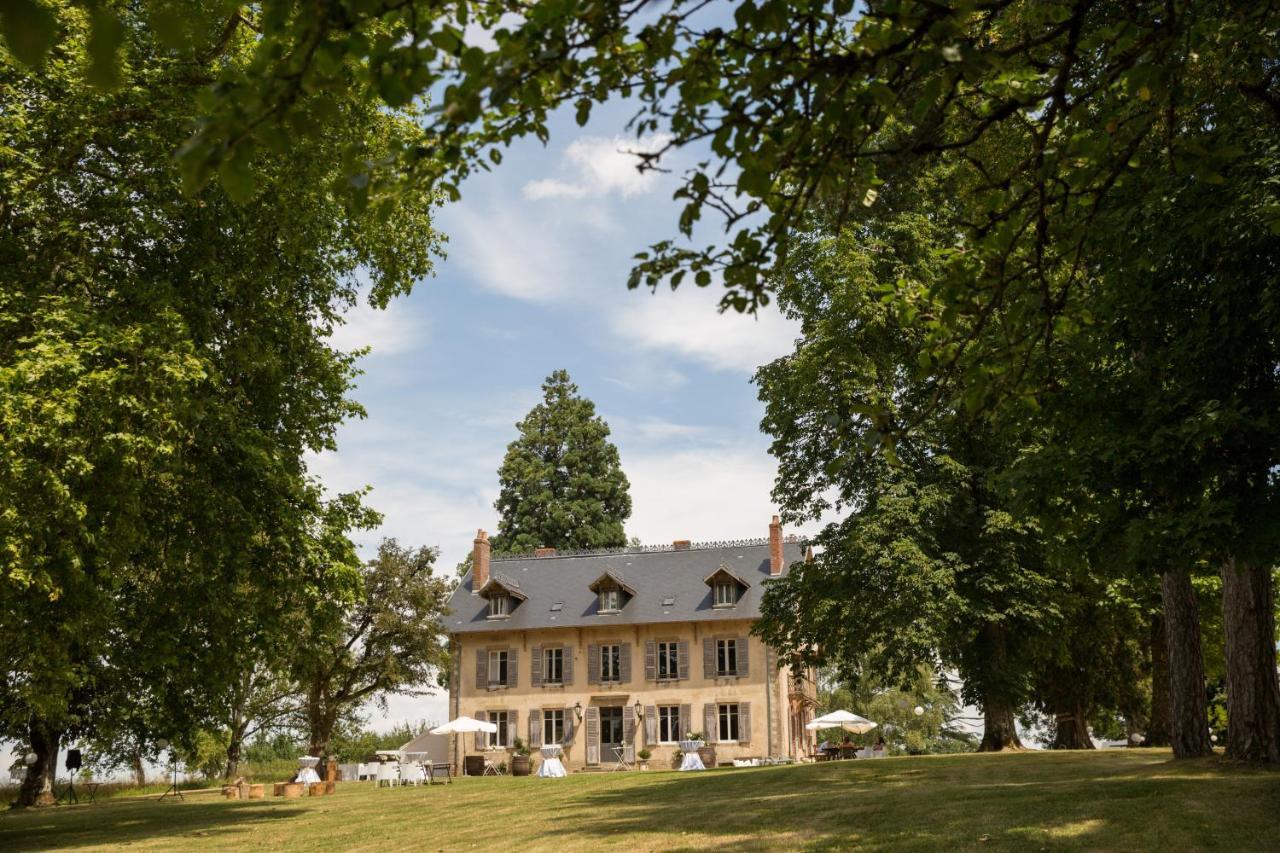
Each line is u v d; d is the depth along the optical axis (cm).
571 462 6500
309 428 2161
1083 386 1184
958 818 1280
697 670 4806
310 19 348
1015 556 2566
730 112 457
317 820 1941
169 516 1850
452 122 407
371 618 4469
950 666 2859
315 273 2159
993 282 634
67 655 1700
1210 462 1053
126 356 1573
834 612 2725
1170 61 580
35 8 220
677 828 1389
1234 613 1574
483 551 5328
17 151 1575
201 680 2014
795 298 2819
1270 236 1009
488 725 4366
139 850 1551
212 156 339
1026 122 558
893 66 494
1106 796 1352
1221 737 4028
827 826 1309
